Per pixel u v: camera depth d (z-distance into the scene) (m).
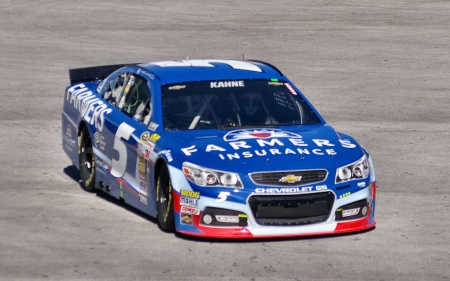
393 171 31.56
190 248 22.30
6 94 44.28
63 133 31.77
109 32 59.97
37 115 40.50
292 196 22.53
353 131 37.97
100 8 67.88
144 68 27.75
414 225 24.80
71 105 31.06
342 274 20.31
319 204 22.81
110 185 27.42
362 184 23.39
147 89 26.61
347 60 52.88
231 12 66.81
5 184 29.53
